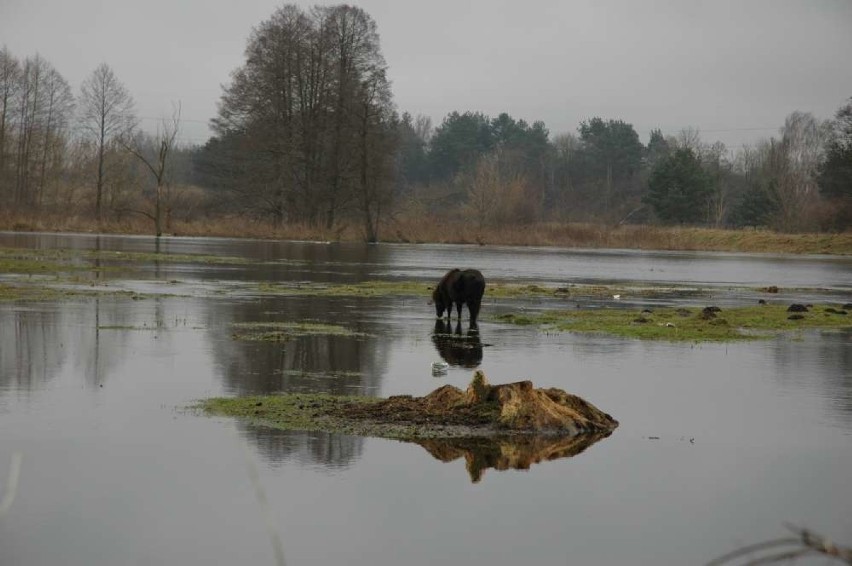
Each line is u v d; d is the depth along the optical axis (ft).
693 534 28.02
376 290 104.27
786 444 37.99
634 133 506.07
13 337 59.52
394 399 43.45
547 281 127.65
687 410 43.75
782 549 26.58
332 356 56.80
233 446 35.60
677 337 69.05
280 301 89.20
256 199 257.75
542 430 39.22
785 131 424.87
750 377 52.54
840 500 31.12
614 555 26.18
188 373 49.60
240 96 247.09
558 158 528.22
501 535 27.53
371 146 243.60
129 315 72.84
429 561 25.45
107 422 38.55
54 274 110.93
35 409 40.42
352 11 245.04
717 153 481.87
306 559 25.45
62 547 25.88
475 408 41.52
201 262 144.87
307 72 248.73
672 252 259.19
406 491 31.22
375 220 260.42
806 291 124.98
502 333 69.46
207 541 26.55
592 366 55.11
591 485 32.40
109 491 30.27
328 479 32.17
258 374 50.08
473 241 269.03
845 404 45.55
